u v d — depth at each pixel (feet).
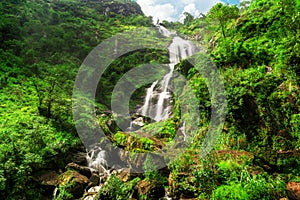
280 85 27.89
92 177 35.83
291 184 20.54
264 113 27.61
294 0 40.40
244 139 28.37
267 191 19.26
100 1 205.57
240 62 37.88
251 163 23.99
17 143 33.83
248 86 29.84
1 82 59.00
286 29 36.55
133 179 29.99
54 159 37.24
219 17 62.75
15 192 28.96
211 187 21.94
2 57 69.97
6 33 82.79
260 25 46.21
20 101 53.62
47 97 52.19
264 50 36.58
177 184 24.81
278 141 25.63
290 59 27.96
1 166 28.37
